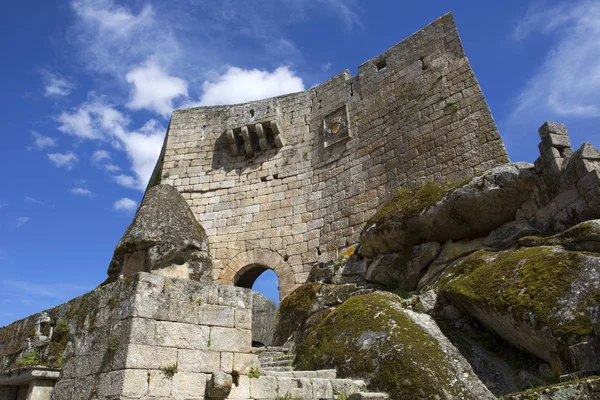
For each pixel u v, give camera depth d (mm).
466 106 17078
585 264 8180
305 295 15672
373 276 15289
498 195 12414
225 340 7602
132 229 10781
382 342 9164
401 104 19281
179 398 6777
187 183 23203
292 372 8859
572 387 5824
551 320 7848
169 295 7352
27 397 7707
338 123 21344
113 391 6488
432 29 19719
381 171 18781
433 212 13617
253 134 23562
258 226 21156
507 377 8625
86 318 7848
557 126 11844
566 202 10781
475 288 9766
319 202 20312
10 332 9609
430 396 7832
